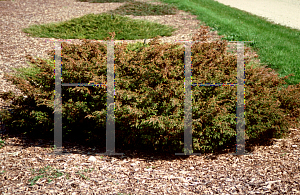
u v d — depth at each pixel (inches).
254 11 659.4
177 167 146.5
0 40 356.5
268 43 360.2
